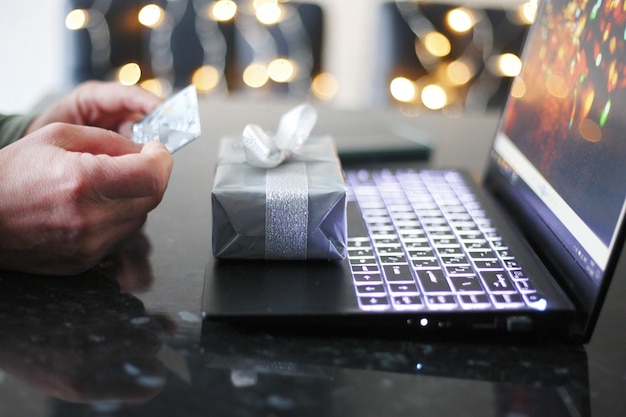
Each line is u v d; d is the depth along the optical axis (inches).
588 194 24.6
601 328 24.0
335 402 20.5
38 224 24.5
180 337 22.8
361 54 98.8
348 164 36.4
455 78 73.3
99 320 23.5
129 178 24.3
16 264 25.5
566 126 27.4
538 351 22.7
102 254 26.0
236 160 26.9
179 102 28.4
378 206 30.3
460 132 42.1
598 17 26.8
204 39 71.5
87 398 20.4
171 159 25.6
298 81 76.0
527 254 26.1
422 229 28.1
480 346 22.8
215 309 22.8
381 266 25.2
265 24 74.1
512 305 23.0
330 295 23.5
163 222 30.1
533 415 20.3
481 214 29.6
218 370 21.5
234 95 74.1
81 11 67.0
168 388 20.8
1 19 89.6
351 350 22.5
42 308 24.0
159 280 25.8
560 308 22.8
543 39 31.6
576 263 24.1
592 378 21.7
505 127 33.6
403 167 36.1
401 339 23.0
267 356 22.1
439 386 21.2
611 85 24.9
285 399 20.6
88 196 24.3
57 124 26.1
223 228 24.9
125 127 34.3
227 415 20.0
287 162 26.8
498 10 73.2
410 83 72.6
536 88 31.1
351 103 94.3
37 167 24.6
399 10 71.7
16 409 20.0
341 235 25.1
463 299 23.3
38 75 92.6
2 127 33.3
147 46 69.2
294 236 24.9
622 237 22.0
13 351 22.0
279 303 23.1
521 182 30.1
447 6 72.4
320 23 75.4
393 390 21.0
